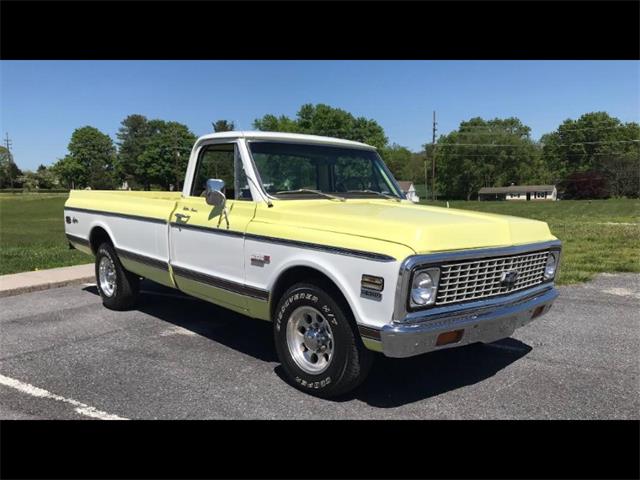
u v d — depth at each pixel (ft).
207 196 15.84
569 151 339.57
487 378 15.26
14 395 13.99
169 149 321.93
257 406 13.32
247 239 15.23
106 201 22.70
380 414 12.92
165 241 18.80
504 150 336.49
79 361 16.60
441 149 345.51
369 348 12.17
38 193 348.38
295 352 14.24
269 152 16.46
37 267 32.94
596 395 14.08
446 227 12.36
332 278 12.67
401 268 11.35
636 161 300.40
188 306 23.70
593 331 19.94
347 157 18.51
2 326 20.58
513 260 13.71
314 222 13.78
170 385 14.65
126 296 22.47
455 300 12.44
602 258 36.55
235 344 18.34
